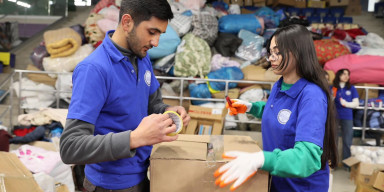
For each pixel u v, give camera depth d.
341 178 3.74
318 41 4.85
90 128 0.97
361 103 4.38
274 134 1.21
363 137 4.30
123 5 1.01
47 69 4.35
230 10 6.02
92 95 0.97
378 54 4.74
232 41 4.74
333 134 1.13
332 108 1.13
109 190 1.09
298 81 1.15
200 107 3.88
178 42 4.39
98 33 4.66
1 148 2.74
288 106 1.17
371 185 2.76
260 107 1.46
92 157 0.90
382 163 3.21
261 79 4.27
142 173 1.17
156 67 4.33
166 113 1.02
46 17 6.48
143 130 0.90
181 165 1.02
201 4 5.39
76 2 7.27
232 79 4.26
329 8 8.16
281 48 1.12
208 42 4.75
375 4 8.02
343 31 5.73
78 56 4.38
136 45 1.03
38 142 3.13
